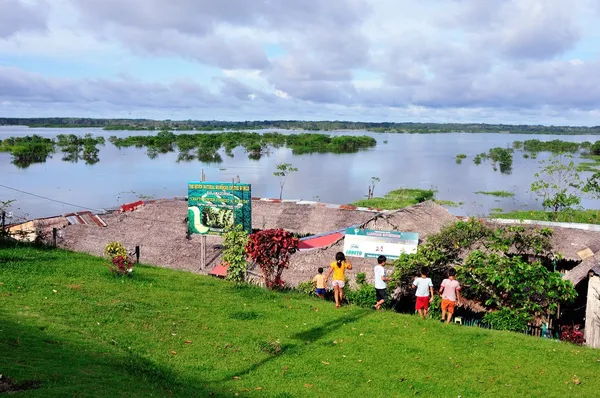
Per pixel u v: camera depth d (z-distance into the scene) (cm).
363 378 972
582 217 4431
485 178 8681
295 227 3297
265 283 1714
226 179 7862
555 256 1955
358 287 1808
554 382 994
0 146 12481
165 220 3064
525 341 1234
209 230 2331
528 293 1480
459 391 936
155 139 14588
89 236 2892
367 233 2098
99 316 1155
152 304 1312
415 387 944
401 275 1645
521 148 17825
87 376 782
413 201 5978
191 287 1573
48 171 8788
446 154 14488
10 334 928
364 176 8700
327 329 1243
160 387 818
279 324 1258
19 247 2064
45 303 1198
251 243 1625
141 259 2608
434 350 1135
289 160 11569
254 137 16850
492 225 2294
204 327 1183
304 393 888
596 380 1012
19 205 5491
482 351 1145
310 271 2011
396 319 1355
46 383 717
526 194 6881
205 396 820
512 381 990
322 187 7325
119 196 6250
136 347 1003
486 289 1544
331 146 15712
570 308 1834
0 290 1270
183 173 8681
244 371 964
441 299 1519
